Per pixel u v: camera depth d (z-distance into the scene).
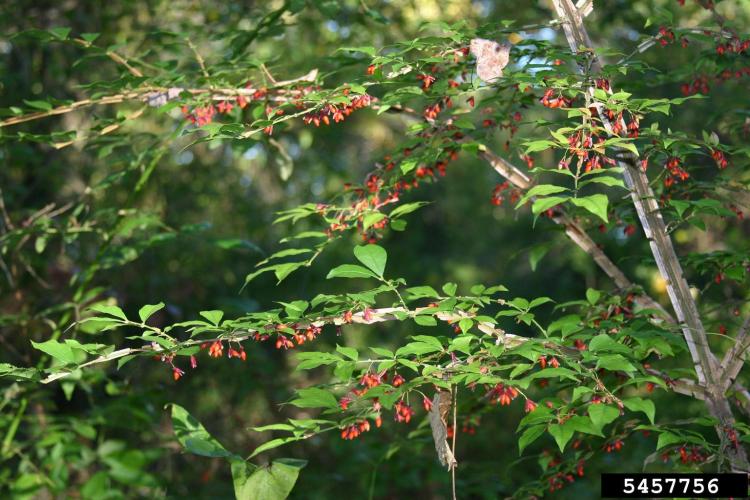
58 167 6.48
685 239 7.13
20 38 6.07
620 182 2.33
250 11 6.21
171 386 7.32
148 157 5.05
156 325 7.16
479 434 7.43
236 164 9.36
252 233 8.93
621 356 2.58
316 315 2.78
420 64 3.01
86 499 5.21
